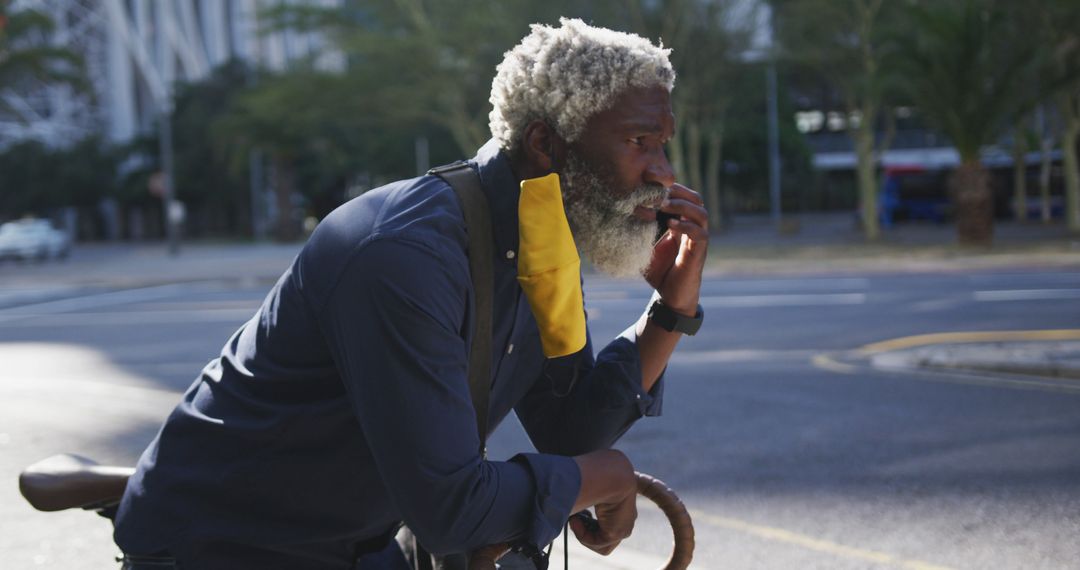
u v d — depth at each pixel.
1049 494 4.85
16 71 32.81
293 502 1.49
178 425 1.54
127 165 67.25
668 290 1.70
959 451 5.77
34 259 37.47
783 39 30.73
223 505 1.50
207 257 35.78
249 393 1.49
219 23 77.94
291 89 33.16
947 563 3.97
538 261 1.45
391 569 1.61
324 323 1.38
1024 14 26.11
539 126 1.48
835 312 13.38
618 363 1.68
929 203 43.50
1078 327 11.12
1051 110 33.81
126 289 22.08
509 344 1.57
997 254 22.64
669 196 1.65
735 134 46.62
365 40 29.94
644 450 6.02
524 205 1.44
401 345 1.31
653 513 4.80
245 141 45.25
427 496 1.31
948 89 24.98
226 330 13.09
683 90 30.97
